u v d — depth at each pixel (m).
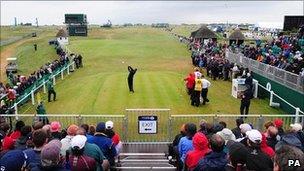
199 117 15.22
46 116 14.01
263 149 6.60
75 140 5.66
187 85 21.25
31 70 52.84
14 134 9.27
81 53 53.28
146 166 10.73
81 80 30.52
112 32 118.38
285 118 14.80
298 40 37.28
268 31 79.69
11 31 165.62
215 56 33.62
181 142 8.05
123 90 24.77
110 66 41.50
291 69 23.22
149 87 25.69
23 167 5.39
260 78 25.25
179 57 49.75
